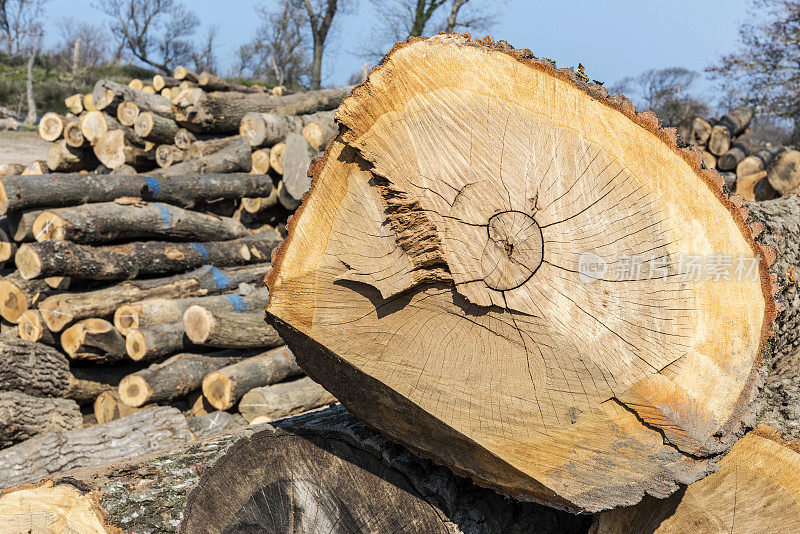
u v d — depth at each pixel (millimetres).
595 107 1866
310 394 4590
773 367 2613
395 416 2062
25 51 27625
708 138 7902
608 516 2240
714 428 1759
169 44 32750
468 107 1893
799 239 2910
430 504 2102
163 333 4762
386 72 1929
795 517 2043
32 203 5352
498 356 1873
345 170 2012
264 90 9883
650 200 1812
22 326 4730
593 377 1786
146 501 2375
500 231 1838
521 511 2400
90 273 5039
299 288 2020
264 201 7410
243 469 2291
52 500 2383
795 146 10375
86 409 4930
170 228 5961
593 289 1797
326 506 2207
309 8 21328
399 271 1912
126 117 7484
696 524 2174
